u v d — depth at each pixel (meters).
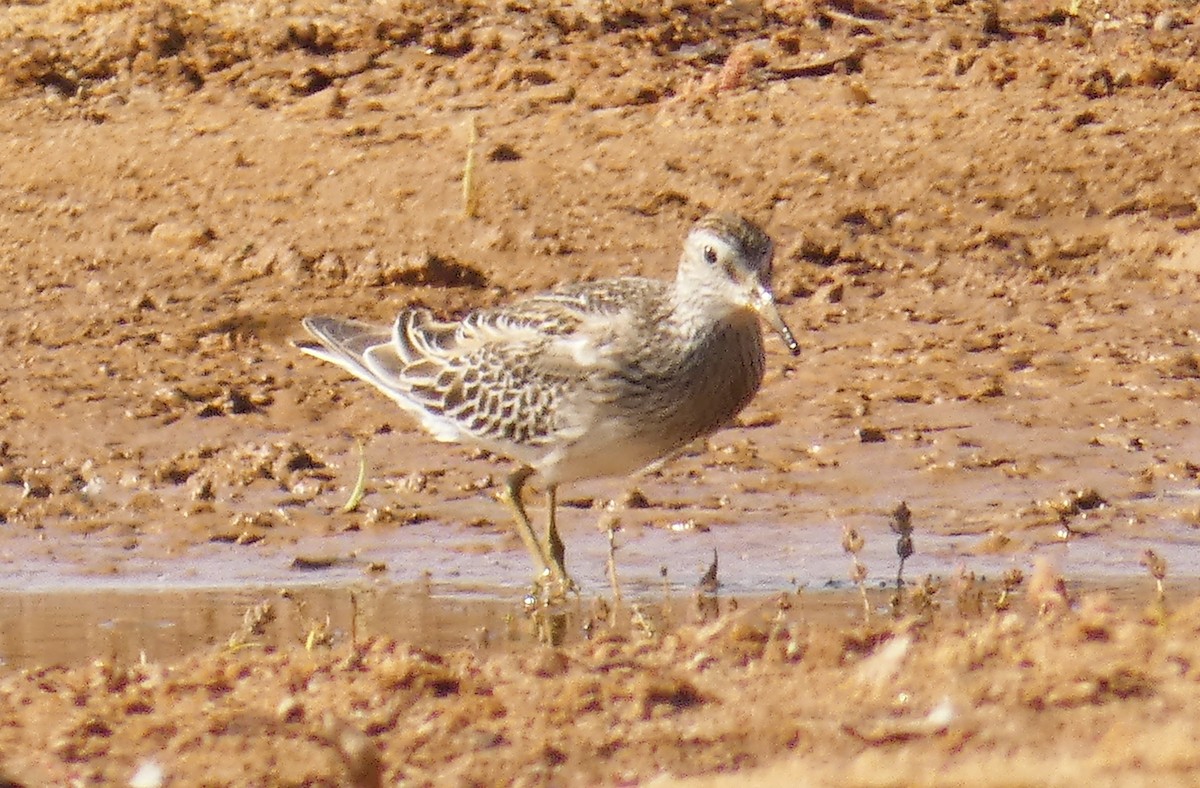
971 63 22.55
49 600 13.09
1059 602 11.87
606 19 23.67
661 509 14.62
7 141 21.59
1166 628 11.05
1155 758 8.92
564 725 9.91
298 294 18.08
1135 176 19.84
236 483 15.02
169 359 17.02
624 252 18.78
